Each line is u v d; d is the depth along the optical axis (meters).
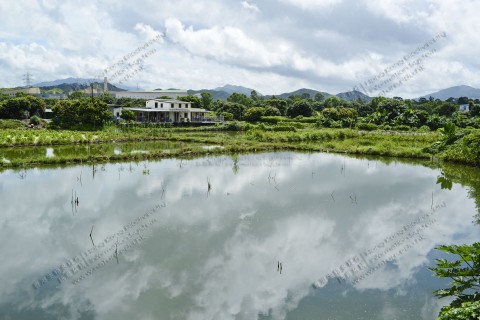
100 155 32.56
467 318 7.22
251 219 15.97
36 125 60.34
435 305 9.38
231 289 10.18
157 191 20.75
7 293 10.05
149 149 40.19
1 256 12.24
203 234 14.12
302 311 9.13
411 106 98.88
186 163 31.48
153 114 75.19
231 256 12.21
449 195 20.75
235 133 61.41
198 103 101.38
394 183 23.95
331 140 54.16
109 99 90.94
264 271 11.23
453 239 13.95
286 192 20.95
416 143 44.41
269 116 88.44
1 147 39.47
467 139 32.66
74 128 58.84
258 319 8.80
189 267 11.45
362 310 9.20
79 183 22.67
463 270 9.41
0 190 20.73
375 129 68.19
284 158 35.66
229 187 22.02
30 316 8.95
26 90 142.25
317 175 26.50
